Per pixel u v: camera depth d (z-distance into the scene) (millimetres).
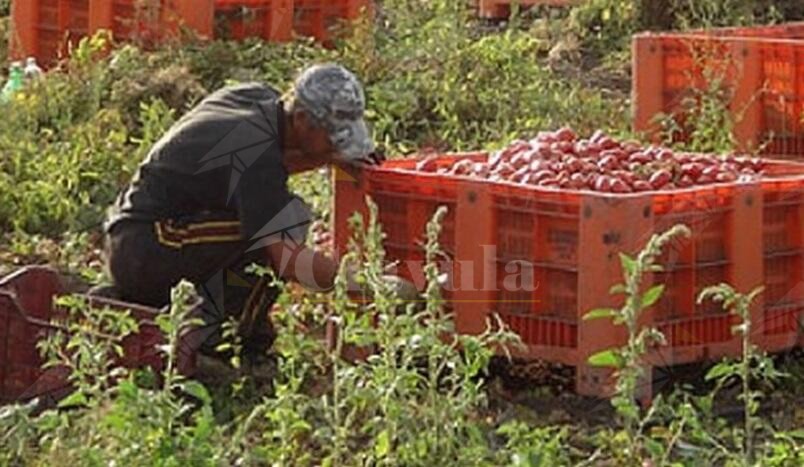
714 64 19688
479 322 13922
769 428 12656
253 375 14094
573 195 13492
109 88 21062
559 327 13703
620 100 22703
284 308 13773
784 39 20203
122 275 14234
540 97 21562
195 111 14242
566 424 13359
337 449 12117
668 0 26172
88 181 18328
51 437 12211
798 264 14203
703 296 12656
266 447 12484
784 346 14195
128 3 23062
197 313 13555
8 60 23703
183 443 11758
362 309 13812
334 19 24172
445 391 13211
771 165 14930
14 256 16625
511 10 26938
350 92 13945
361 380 12758
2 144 18781
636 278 12203
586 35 26203
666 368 13891
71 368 12938
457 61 22453
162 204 14148
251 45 22875
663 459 11992
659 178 14062
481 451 12109
